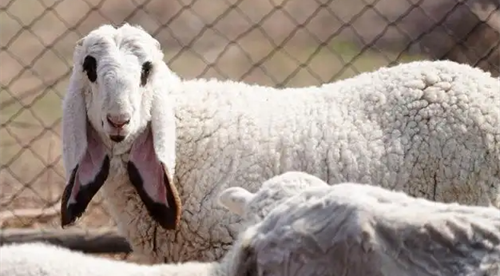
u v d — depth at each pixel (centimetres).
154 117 1004
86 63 988
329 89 1076
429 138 1024
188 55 2172
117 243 1173
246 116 1036
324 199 582
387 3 2348
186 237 1024
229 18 2433
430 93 1038
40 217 1316
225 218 1005
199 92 1064
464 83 1048
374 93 1050
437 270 564
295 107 1048
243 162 1011
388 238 567
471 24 1817
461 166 1024
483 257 566
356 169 1009
